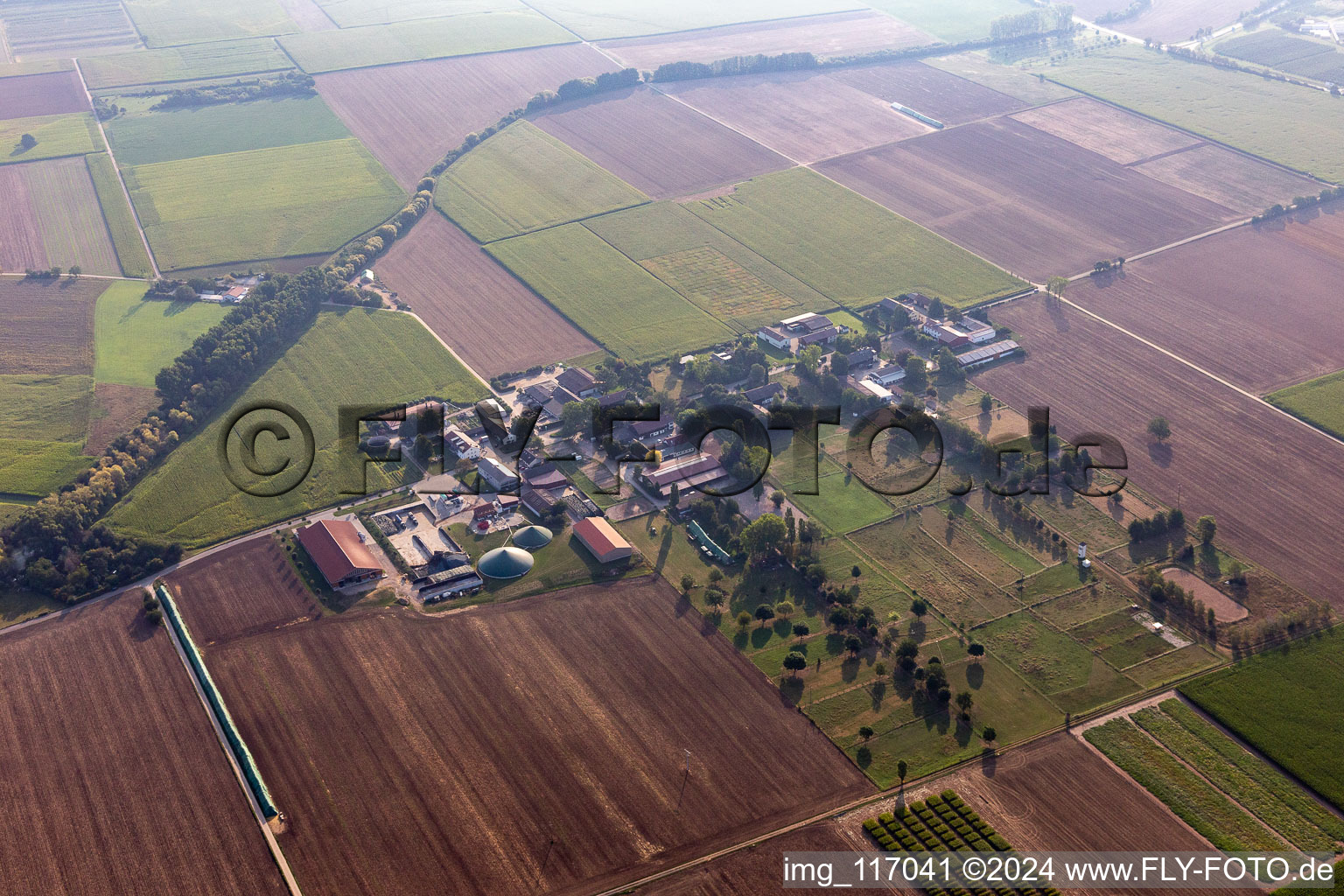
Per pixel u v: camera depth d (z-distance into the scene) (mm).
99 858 149375
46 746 167250
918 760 163375
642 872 146250
